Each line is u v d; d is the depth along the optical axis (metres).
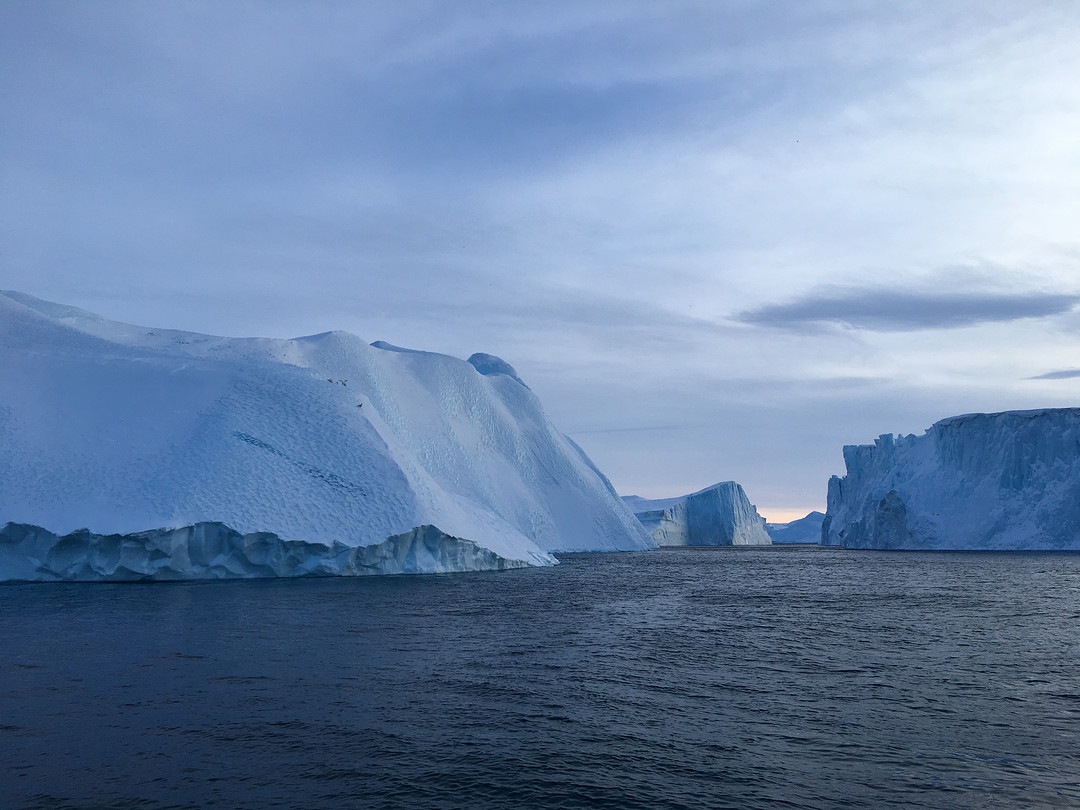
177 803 9.73
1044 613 29.34
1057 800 9.98
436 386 82.00
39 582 36.94
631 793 10.16
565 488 86.75
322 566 41.53
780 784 10.52
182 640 20.86
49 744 11.95
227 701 14.49
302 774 10.77
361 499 44.97
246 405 48.91
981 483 89.00
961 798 10.04
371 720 13.37
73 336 57.50
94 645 20.05
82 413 45.12
